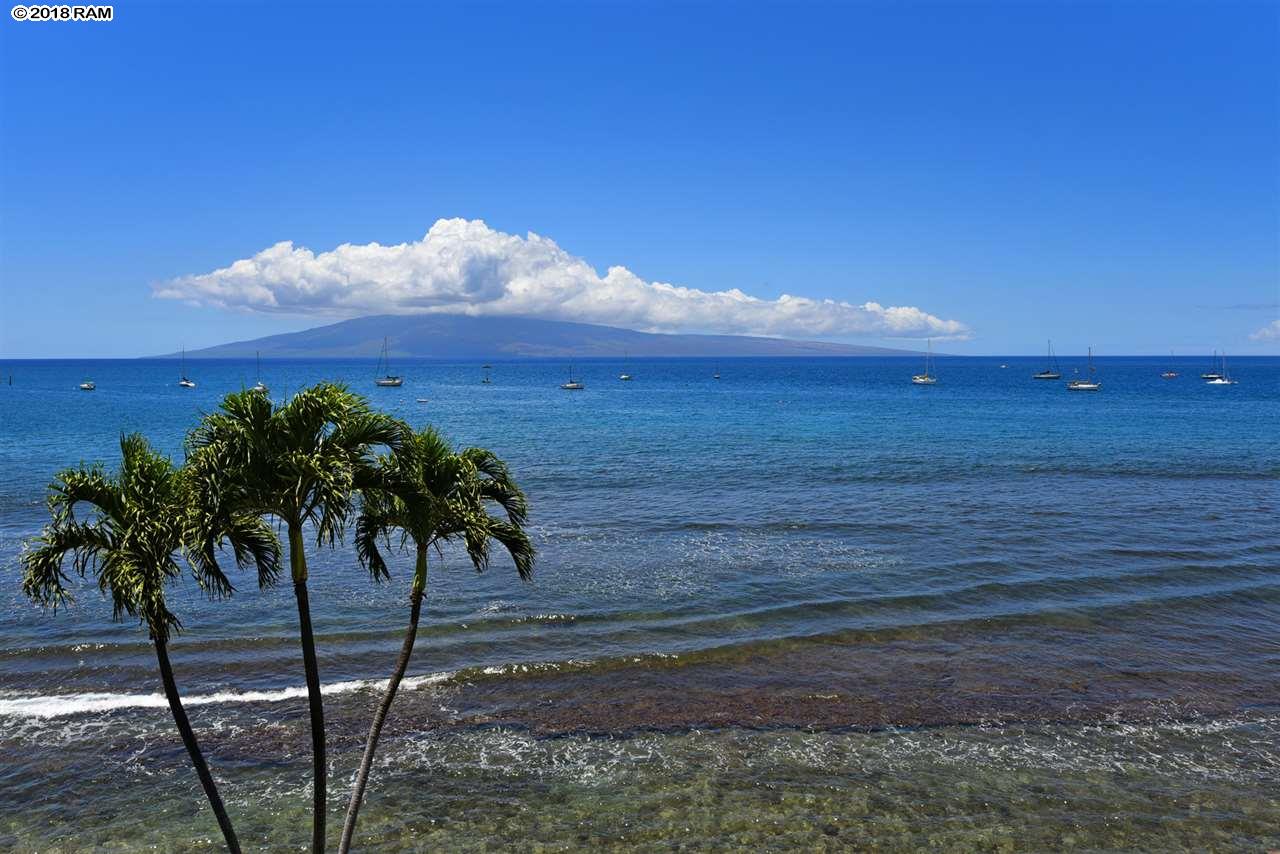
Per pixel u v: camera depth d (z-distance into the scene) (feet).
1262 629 74.79
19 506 122.21
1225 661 68.03
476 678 64.03
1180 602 81.61
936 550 101.45
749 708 59.82
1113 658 68.54
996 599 82.74
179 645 69.77
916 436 230.48
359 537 39.22
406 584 87.71
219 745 54.03
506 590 85.56
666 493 140.46
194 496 32.24
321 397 33.14
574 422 288.30
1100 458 182.50
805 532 111.24
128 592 31.09
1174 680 64.49
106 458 177.37
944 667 66.69
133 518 32.14
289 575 91.20
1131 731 56.75
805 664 67.21
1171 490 142.41
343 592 84.79
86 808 47.34
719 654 68.80
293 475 32.65
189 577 89.25
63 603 79.20
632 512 124.47
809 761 52.80
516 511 40.52
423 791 49.21
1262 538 107.04
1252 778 50.98
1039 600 82.33
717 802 48.29
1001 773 51.49
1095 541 105.70
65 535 33.24
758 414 322.75
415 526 36.70
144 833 45.29
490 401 437.99
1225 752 54.03
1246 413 311.06
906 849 44.04
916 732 56.54
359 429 34.65
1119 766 52.31
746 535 109.50
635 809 47.65
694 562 96.07
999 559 97.04
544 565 94.84
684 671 65.87
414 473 35.91
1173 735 56.24
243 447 32.60
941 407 359.46
